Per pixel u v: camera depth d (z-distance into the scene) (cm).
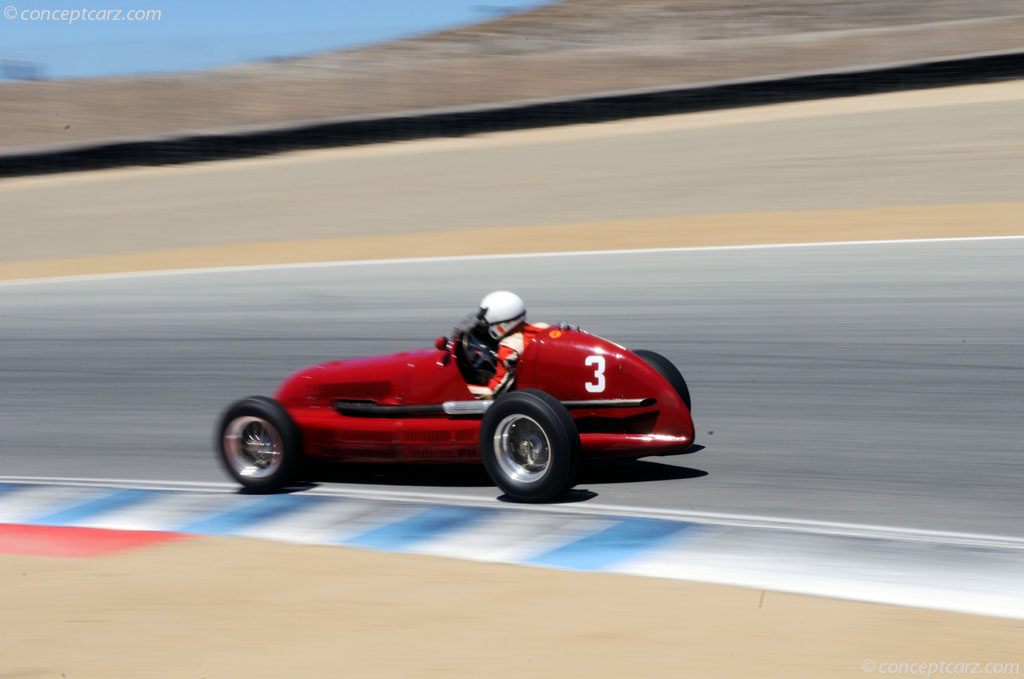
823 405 1762
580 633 994
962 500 1334
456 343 1494
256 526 1415
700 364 2062
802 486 1422
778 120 5525
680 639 970
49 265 3909
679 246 3186
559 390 1447
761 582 1109
